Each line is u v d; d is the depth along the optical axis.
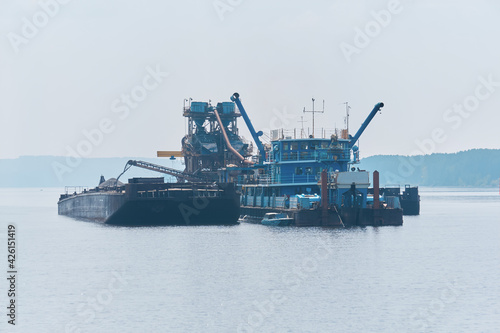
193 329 149.50
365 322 153.50
